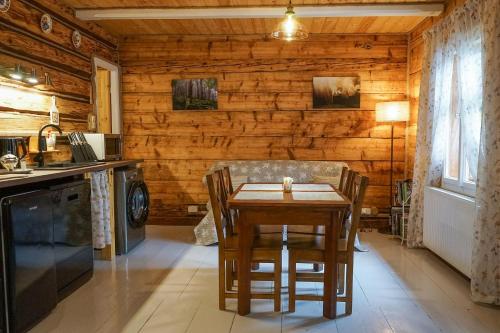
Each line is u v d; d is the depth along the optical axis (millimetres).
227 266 3107
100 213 3791
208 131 5512
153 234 5121
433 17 4379
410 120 5152
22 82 3488
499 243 2900
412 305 2971
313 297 2814
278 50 5363
